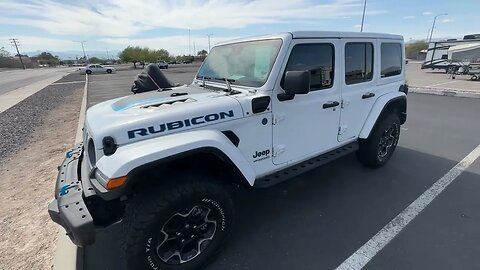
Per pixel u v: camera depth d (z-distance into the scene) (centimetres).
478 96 1092
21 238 290
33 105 1183
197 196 221
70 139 654
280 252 262
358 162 461
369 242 271
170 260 229
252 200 352
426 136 604
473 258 247
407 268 238
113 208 229
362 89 376
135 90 384
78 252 257
